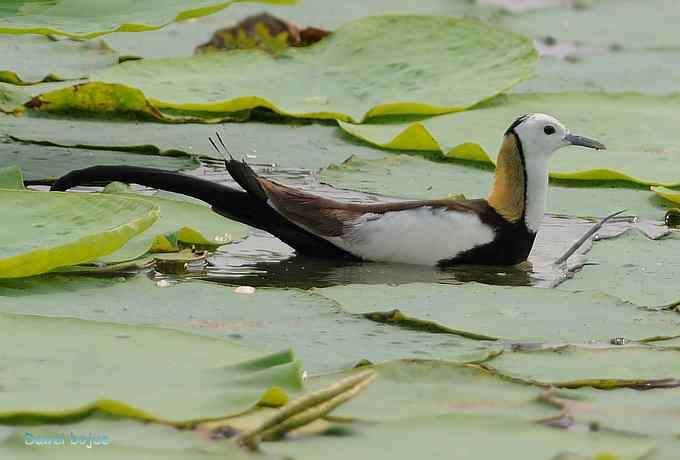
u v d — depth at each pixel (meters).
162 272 12.45
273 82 19.67
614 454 8.06
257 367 9.18
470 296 11.58
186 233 13.09
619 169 16.50
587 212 15.10
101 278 11.66
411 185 15.70
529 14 25.73
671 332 10.77
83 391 8.63
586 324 10.92
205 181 13.28
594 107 19.20
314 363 9.70
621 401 9.20
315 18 24.05
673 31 24.94
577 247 13.50
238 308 10.96
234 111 18.55
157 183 13.23
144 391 8.70
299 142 17.55
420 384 9.24
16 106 18.27
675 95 19.89
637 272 12.71
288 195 13.08
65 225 12.09
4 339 9.55
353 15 24.44
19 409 8.22
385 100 19.12
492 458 8.00
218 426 8.31
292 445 8.08
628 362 9.94
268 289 11.48
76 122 17.97
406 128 17.20
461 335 10.58
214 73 19.84
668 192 15.45
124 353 9.41
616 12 26.16
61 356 9.29
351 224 13.11
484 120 18.34
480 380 9.35
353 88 19.56
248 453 7.93
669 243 13.69
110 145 16.67
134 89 17.98
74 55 20.92
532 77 21.41
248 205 13.18
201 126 18.09
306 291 11.48
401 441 8.20
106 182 14.88
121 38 22.17
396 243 13.11
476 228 13.20
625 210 15.15
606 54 23.17
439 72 19.81
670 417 8.91
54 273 11.68
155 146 16.69
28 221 12.14
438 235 13.12
